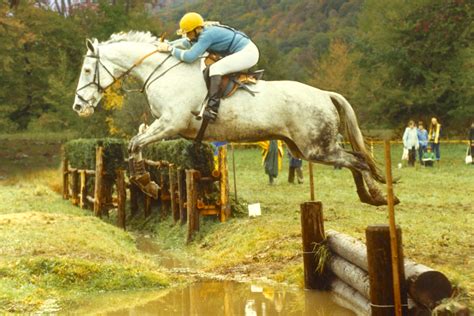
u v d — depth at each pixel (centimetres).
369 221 1452
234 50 1071
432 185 2244
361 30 6225
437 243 1191
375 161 1085
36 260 1070
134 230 1864
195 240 1535
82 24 7169
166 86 1071
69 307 964
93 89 1118
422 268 757
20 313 920
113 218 1986
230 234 1459
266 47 6544
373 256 783
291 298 1004
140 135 1073
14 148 5547
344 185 2348
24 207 1988
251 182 2542
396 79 5503
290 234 1327
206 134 1066
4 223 1492
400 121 5500
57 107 5431
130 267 1112
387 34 5325
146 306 977
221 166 1584
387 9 5381
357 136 1080
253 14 13712
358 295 937
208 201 1616
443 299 733
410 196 1939
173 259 1396
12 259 1089
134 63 1103
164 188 1788
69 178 2347
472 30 5106
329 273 1045
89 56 1115
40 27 6456
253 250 1298
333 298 993
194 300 1009
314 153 1062
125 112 4006
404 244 1180
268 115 1047
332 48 6366
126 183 1966
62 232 1366
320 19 12438
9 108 6272
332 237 1026
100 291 1056
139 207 1992
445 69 5303
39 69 6562
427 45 5206
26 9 6269
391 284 779
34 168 4156
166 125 1066
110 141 1919
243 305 976
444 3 5116
